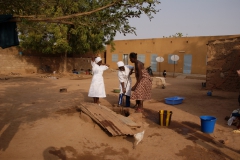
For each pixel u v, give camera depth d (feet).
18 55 68.39
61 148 14.33
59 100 28.48
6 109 23.49
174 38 85.46
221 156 13.75
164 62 88.84
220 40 39.42
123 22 12.60
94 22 12.86
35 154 13.38
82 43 60.03
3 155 13.08
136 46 95.76
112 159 13.24
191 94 35.73
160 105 26.96
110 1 12.17
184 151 14.38
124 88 23.65
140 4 11.45
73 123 18.62
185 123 19.92
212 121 17.25
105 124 16.56
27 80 51.21
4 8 11.64
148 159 13.34
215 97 32.91
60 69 71.00
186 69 83.87
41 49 62.90
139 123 18.49
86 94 33.30
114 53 102.83
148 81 21.12
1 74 63.52
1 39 10.87
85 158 13.26
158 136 16.76
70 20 13.25
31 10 12.05
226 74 38.99
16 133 16.51
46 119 19.81
